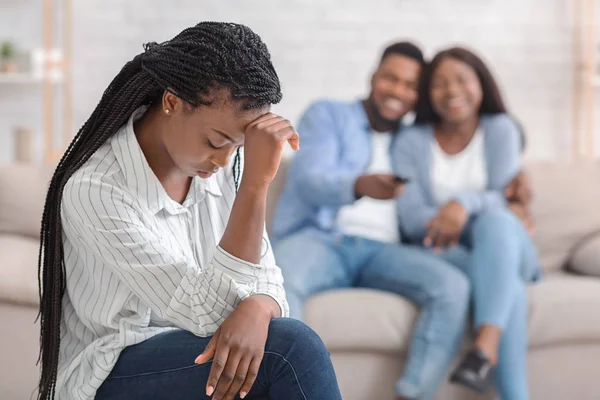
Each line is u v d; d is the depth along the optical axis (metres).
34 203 3.27
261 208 1.63
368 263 3.25
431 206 3.43
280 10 4.87
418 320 3.03
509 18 5.00
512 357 2.98
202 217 1.82
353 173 3.42
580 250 3.49
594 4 5.02
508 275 3.02
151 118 1.72
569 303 3.10
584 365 3.15
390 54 3.47
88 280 1.75
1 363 2.74
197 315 1.62
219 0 4.84
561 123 5.07
